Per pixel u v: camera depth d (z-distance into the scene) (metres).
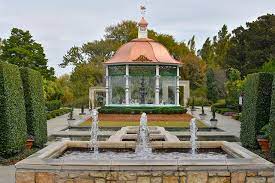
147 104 36.91
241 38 62.28
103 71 68.81
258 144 17.34
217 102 55.69
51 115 39.12
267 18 59.44
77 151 12.37
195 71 71.00
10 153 14.71
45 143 19.19
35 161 8.92
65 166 8.73
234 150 10.89
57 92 50.09
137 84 37.03
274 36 57.62
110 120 33.22
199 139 22.77
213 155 11.58
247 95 18.95
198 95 67.25
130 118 34.00
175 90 37.81
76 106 62.56
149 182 8.71
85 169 8.70
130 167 8.71
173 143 12.56
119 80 37.38
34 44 47.31
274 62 32.69
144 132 15.96
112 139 15.62
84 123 31.62
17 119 15.27
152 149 12.54
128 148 12.61
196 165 8.73
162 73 37.25
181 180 8.71
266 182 8.75
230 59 62.47
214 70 69.62
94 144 12.48
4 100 14.41
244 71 57.97
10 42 45.84
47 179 8.70
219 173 8.71
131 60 36.75
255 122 17.42
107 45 75.56
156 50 38.44
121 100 37.28
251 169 8.74
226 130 27.00
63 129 27.86
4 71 14.54
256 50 57.72
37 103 17.69
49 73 51.34
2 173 12.43
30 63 46.41
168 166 8.72
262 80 17.48
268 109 17.47
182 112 36.19
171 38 72.56
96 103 57.69
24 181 8.70
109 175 8.70
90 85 67.00
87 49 76.44
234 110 43.72
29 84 17.17
